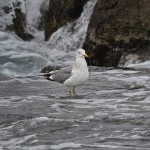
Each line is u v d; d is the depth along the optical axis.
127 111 11.74
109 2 22.31
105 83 16.20
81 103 13.11
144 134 9.41
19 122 10.84
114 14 22.00
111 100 13.38
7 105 13.12
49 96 14.41
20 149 8.82
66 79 14.09
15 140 9.45
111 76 17.64
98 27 22.19
